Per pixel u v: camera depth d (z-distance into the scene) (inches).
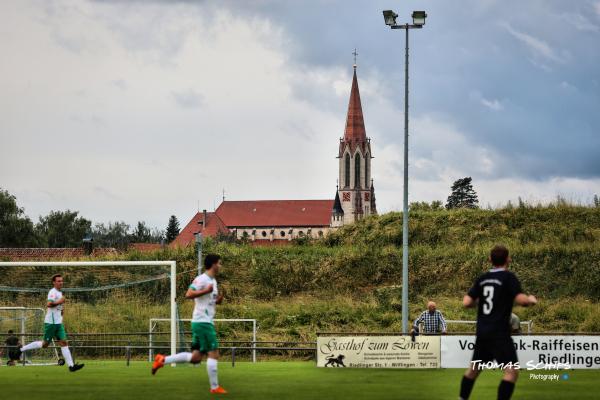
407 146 1720.0
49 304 1123.3
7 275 2257.6
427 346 1186.6
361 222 3105.3
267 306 2182.6
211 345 826.8
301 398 784.9
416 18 1737.2
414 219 2952.8
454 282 2348.7
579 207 2957.7
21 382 963.3
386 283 2411.4
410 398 782.5
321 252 2689.5
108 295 2150.6
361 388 886.4
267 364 1341.0
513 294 619.5
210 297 829.2
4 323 1800.0
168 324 1921.8
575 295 2194.9
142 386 911.7
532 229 2778.1
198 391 855.1
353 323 2033.7
